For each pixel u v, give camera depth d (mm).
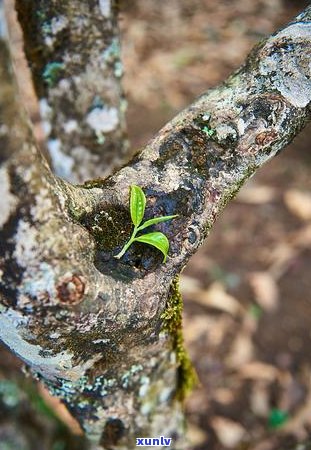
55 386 517
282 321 1297
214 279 1354
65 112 706
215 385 1200
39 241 356
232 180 457
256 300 1325
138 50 1875
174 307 488
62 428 999
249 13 2061
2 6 299
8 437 933
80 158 742
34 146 340
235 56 1890
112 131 730
